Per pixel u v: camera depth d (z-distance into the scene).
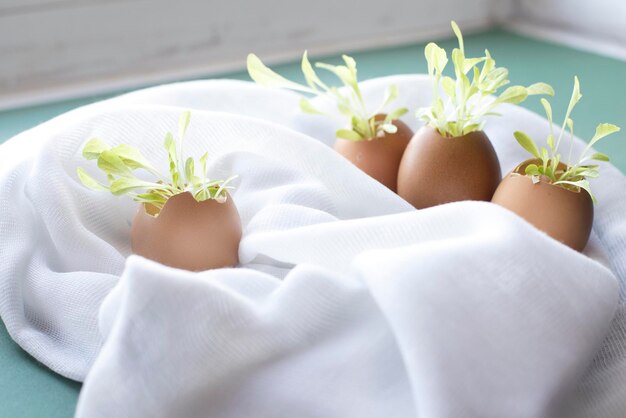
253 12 1.03
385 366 0.39
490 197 0.49
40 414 0.41
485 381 0.37
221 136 0.51
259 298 0.40
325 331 0.39
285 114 0.57
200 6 0.99
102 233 0.49
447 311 0.37
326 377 0.39
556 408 0.39
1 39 0.88
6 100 0.86
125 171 0.46
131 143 0.50
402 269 0.37
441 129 0.49
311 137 0.53
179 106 0.56
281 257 0.44
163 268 0.38
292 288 0.39
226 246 0.45
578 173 0.46
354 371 0.39
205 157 0.46
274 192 0.49
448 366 0.36
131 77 0.95
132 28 0.95
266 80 0.52
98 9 0.92
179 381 0.38
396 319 0.36
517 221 0.40
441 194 0.48
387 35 1.13
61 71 0.92
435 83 0.50
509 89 0.48
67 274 0.46
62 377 0.44
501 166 0.53
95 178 0.50
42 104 0.85
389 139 0.51
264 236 0.44
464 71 0.49
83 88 0.91
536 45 1.04
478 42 1.08
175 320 0.37
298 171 0.50
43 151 0.48
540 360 0.38
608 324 0.40
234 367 0.39
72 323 0.45
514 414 0.37
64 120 0.54
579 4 1.06
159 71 0.97
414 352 0.36
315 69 0.96
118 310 0.40
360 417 0.38
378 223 0.42
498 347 0.37
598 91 0.82
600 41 1.04
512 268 0.38
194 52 1.00
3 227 0.47
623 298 0.45
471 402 0.36
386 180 0.51
